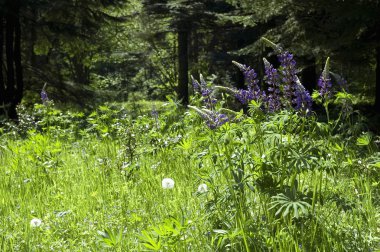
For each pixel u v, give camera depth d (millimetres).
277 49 4551
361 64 17672
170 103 8430
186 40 32656
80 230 4824
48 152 7879
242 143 4426
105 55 38031
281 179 4129
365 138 5566
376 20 13906
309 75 20453
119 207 5465
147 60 40781
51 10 20469
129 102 30547
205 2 30781
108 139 9828
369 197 4883
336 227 4188
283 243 3732
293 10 16594
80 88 23531
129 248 4336
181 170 6812
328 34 15672
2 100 19859
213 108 4922
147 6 29141
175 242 3570
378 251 3881
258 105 4410
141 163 7301
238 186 4094
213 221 4305
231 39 33156
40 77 23266
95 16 22016
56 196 5867
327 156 4305
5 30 21922
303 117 4359
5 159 8961
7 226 5137
